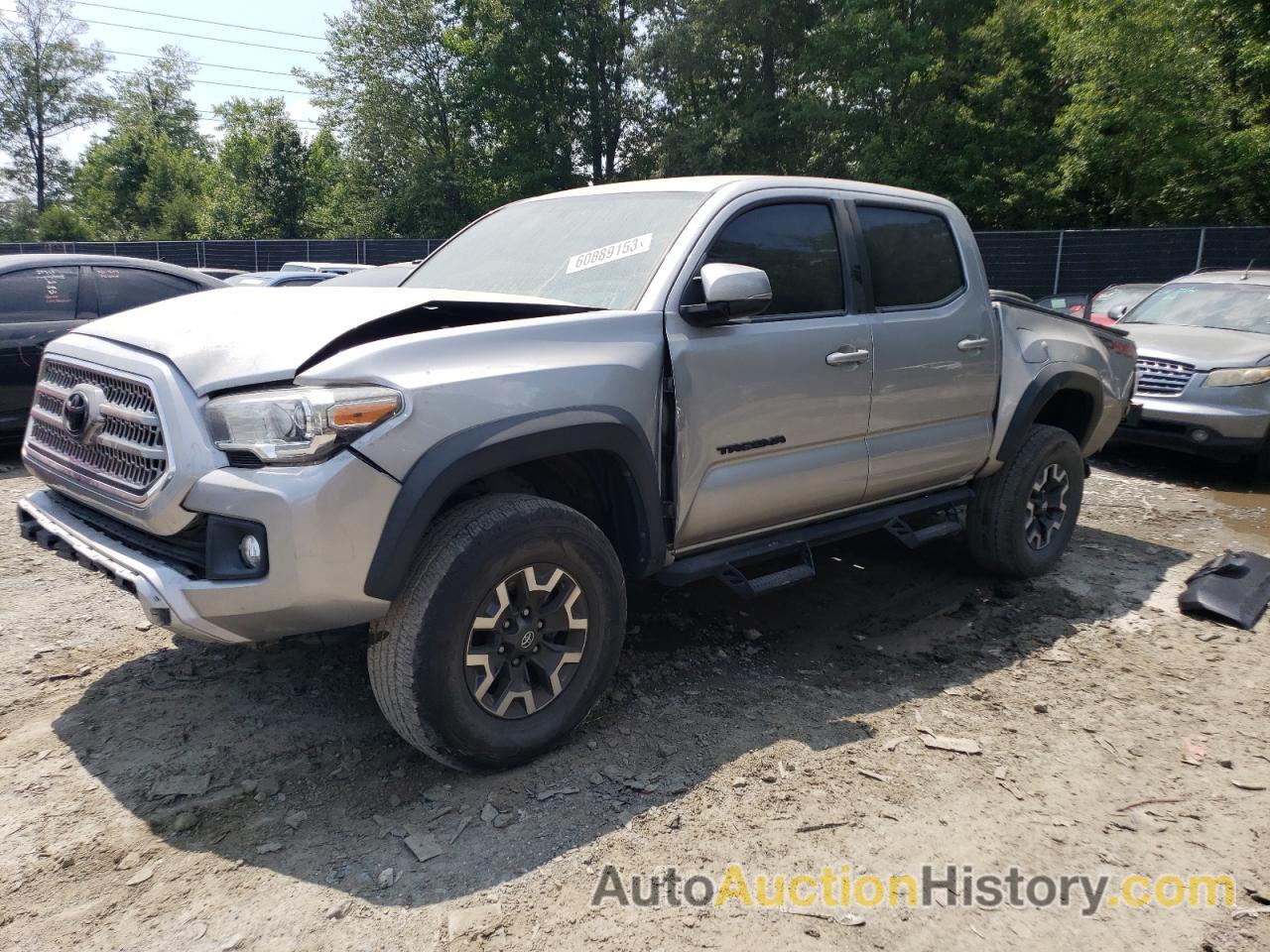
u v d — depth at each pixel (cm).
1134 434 823
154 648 389
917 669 402
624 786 299
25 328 713
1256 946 240
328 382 261
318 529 254
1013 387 481
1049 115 2898
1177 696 380
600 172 3834
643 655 399
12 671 363
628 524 329
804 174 3059
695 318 338
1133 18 2316
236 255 3172
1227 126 2416
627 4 3544
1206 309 913
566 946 229
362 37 3753
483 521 282
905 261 437
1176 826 291
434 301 296
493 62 3562
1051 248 2212
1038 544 511
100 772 298
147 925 233
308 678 365
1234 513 694
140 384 280
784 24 3055
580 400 301
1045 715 361
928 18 2869
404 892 247
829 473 393
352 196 4094
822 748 329
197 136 6925
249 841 267
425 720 277
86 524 307
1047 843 280
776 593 484
